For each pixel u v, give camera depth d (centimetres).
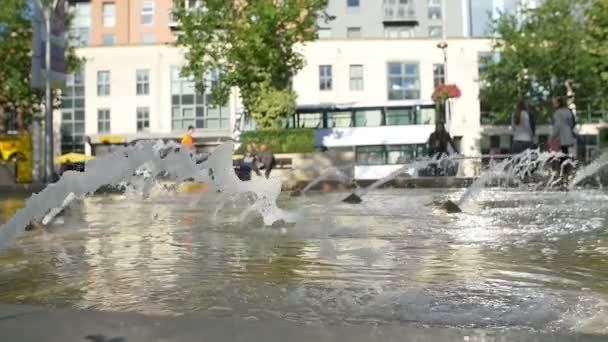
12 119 4275
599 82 3450
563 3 3678
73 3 5594
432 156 1903
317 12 2995
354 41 4703
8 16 3184
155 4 5588
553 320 222
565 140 1541
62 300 269
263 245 448
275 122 2816
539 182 1459
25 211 352
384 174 3017
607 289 279
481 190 1313
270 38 2798
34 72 2100
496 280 302
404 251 407
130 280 315
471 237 485
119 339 193
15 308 235
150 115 4769
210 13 2817
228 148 584
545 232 516
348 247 430
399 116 3188
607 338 189
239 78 2803
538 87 3838
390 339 189
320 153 2189
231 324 208
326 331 199
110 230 572
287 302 256
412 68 4747
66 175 375
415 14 5659
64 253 420
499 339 189
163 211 831
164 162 508
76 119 4794
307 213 734
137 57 4781
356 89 4706
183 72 2925
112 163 401
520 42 3728
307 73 4669
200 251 421
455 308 241
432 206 830
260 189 633
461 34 5647
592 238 473
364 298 261
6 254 415
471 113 4688
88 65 4781
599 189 1319
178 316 222
